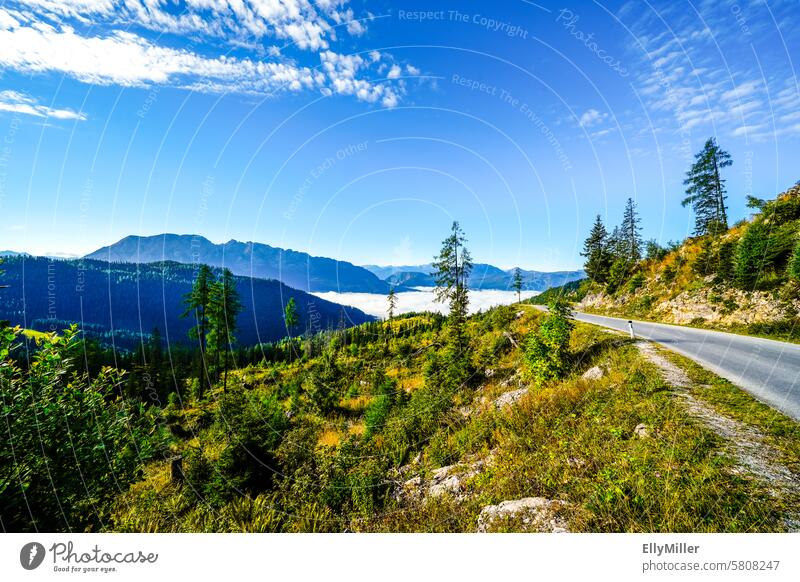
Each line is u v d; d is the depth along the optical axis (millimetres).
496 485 5941
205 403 16203
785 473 4285
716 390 7266
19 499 4055
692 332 15953
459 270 22625
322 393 18281
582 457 5723
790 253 15867
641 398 7270
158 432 5699
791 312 14000
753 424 5602
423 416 11094
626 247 50250
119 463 4867
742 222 22453
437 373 14797
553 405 8352
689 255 25531
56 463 4316
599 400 7777
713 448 4941
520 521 4676
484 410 10523
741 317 16156
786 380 7746
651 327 18766
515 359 15266
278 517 6250
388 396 14602
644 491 4332
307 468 7789
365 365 28453
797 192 17797
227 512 6465
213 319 29516
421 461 8664
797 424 5477
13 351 4203
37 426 4188
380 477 7562
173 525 6262
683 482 4309
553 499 4902
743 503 3863
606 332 16719
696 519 3811
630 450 5324
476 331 26594
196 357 34312
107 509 5156
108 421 4867
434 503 6027
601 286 40062
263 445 7996
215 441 10055
